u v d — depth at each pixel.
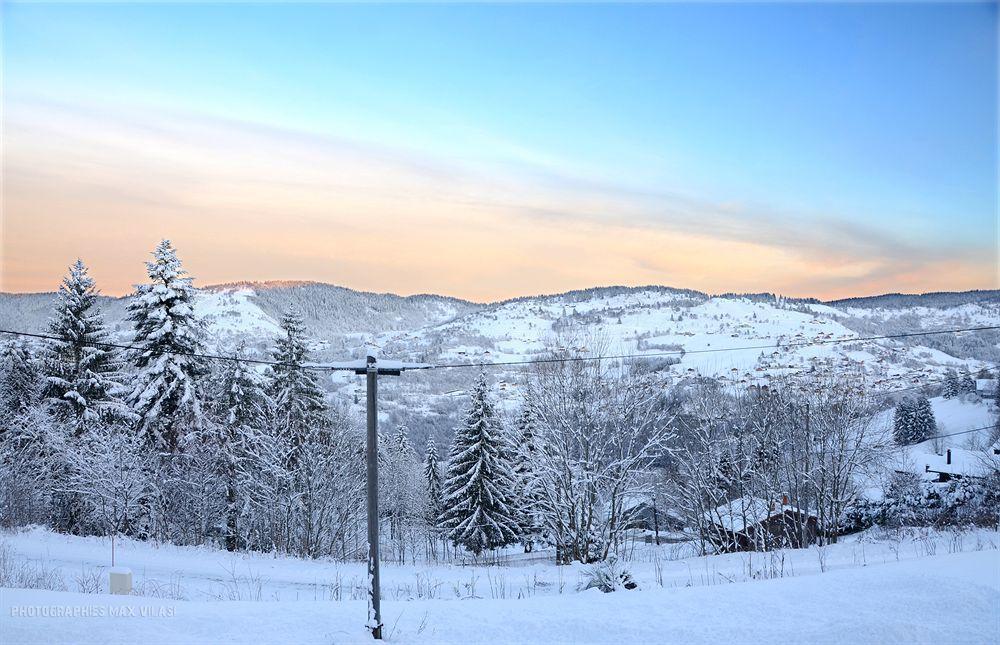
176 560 25.30
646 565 23.72
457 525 43.47
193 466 36.38
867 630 8.97
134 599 11.73
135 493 34.59
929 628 8.94
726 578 17.91
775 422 37.72
